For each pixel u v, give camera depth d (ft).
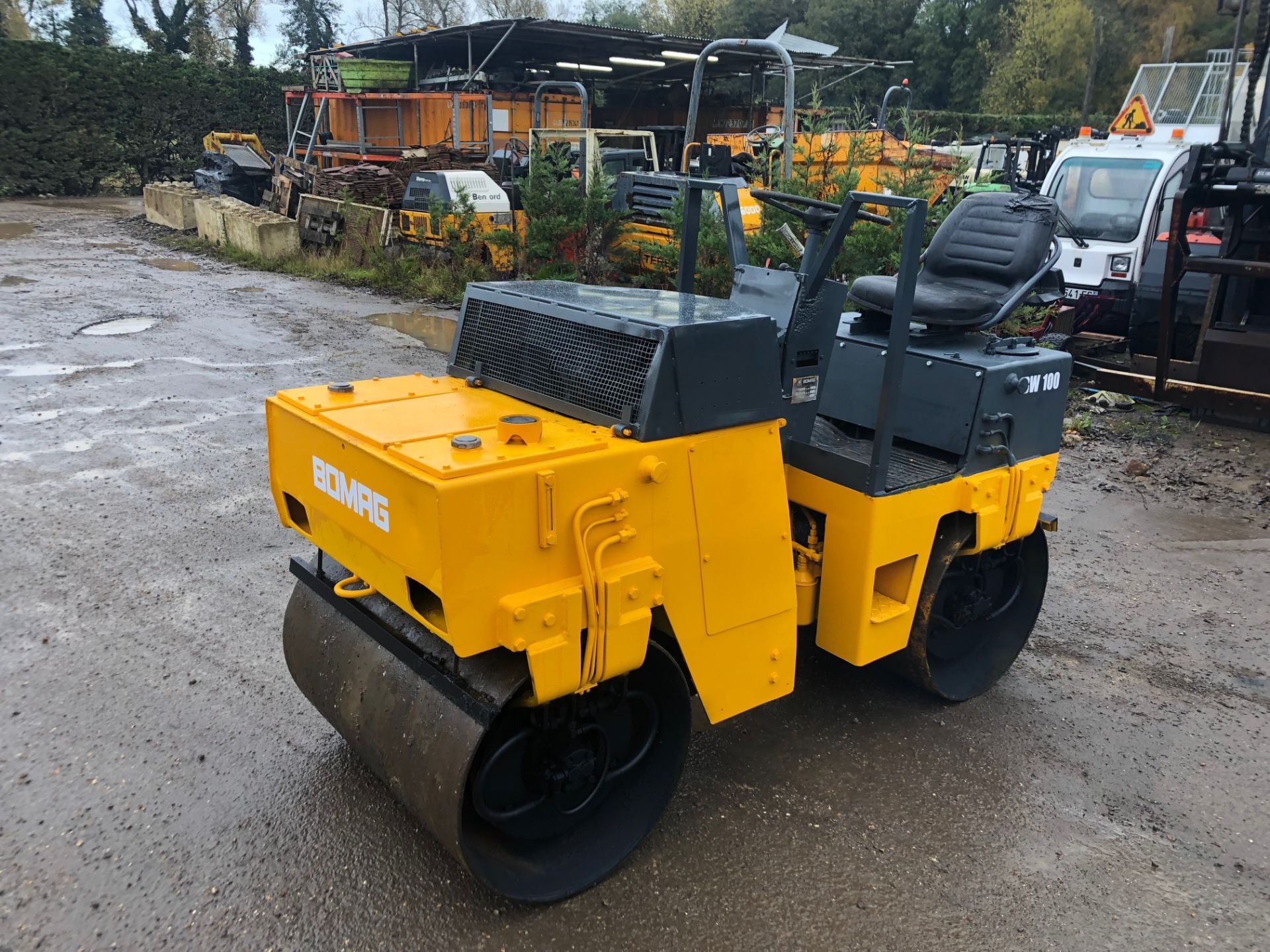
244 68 90.58
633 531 8.17
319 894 8.95
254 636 13.61
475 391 9.94
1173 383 25.93
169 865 9.23
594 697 9.04
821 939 8.68
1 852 9.31
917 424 11.85
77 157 80.89
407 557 7.60
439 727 8.31
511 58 59.67
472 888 9.09
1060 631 14.97
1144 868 9.80
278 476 9.96
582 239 38.34
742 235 11.26
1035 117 92.27
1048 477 12.44
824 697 12.84
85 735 11.20
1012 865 9.76
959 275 13.74
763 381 8.95
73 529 16.83
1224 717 12.70
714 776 11.00
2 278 41.04
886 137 32.55
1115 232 32.81
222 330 32.91
